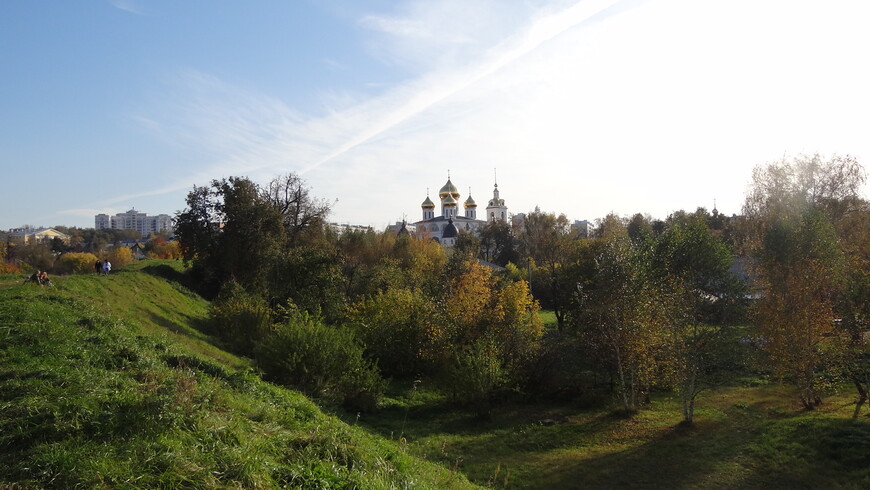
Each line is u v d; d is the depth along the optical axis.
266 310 26.91
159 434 7.40
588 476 15.94
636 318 21.92
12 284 22.17
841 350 20.09
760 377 26.64
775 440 17.66
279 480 7.21
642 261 23.47
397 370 27.34
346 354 20.12
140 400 8.38
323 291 33.78
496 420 21.58
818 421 18.44
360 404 20.50
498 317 25.80
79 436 7.12
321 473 7.61
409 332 27.19
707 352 21.33
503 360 24.47
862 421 18.14
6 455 6.66
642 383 22.91
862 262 21.97
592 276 28.67
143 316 24.20
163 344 15.16
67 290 22.05
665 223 70.50
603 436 19.55
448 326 26.28
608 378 26.22
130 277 32.09
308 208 48.69
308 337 19.28
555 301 40.06
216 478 6.69
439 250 65.44
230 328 27.03
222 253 39.22
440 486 10.61
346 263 50.34
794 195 39.41
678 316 21.19
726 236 57.19
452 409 22.62
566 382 25.59
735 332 21.94
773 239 21.67
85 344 12.26
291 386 18.09
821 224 21.23
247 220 39.25
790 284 20.95
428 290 36.34
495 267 68.38
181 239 40.59
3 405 7.95
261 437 8.59
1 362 10.16
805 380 21.06
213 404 9.62
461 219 120.56
